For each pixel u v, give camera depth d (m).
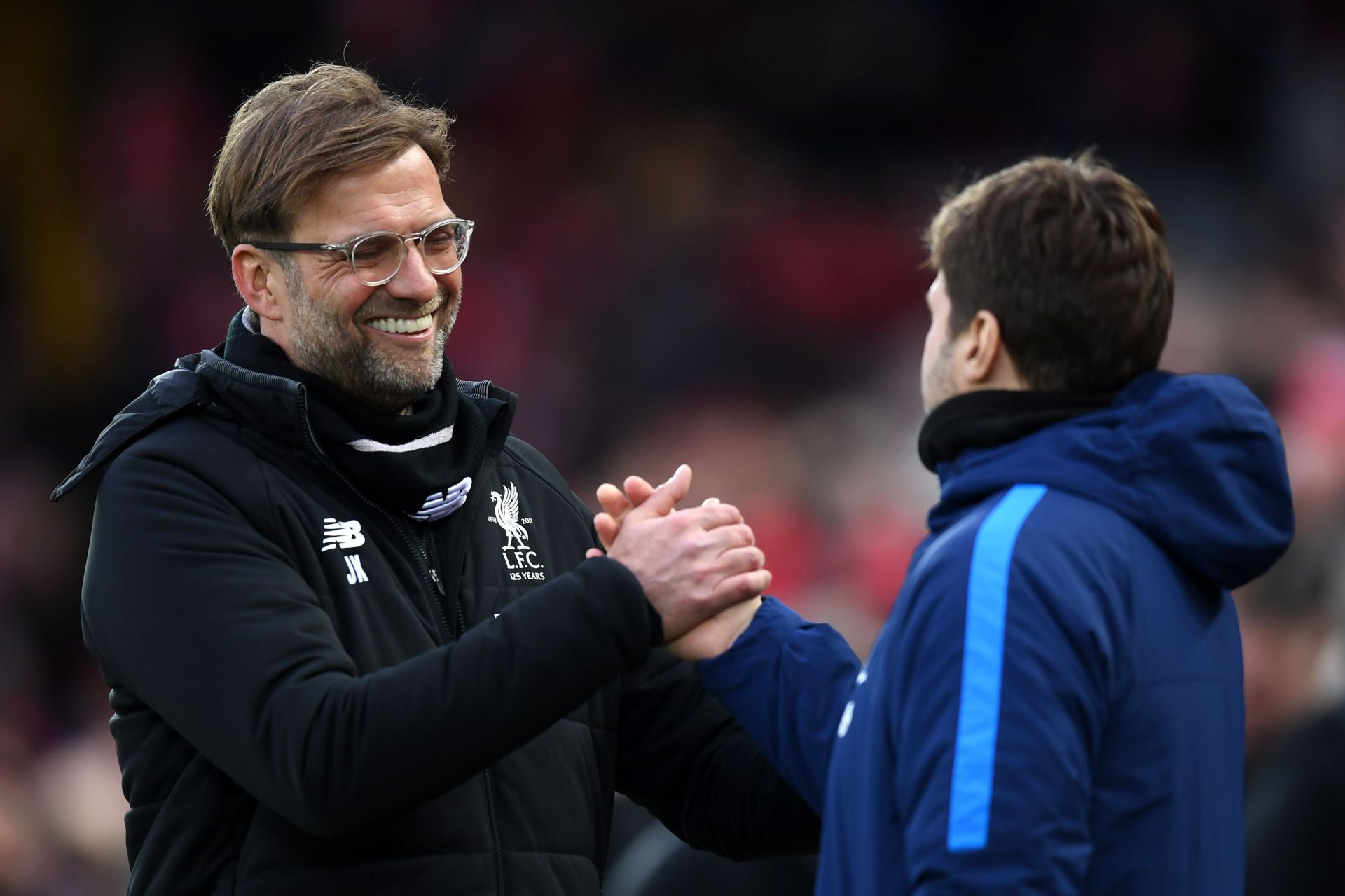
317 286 8.05
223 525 7.66
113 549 7.71
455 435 8.50
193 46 37.00
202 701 7.34
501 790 7.93
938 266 7.42
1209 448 6.68
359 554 7.97
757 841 8.56
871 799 6.75
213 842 7.62
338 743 7.05
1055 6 38.47
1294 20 37.78
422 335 8.21
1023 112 38.44
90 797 22.86
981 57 38.69
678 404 33.38
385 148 8.08
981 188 7.24
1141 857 6.50
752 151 37.97
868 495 29.44
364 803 7.04
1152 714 6.57
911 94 38.53
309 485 8.03
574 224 36.16
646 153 37.31
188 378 8.20
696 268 35.69
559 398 33.62
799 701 7.77
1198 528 6.68
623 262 35.72
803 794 7.87
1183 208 36.00
